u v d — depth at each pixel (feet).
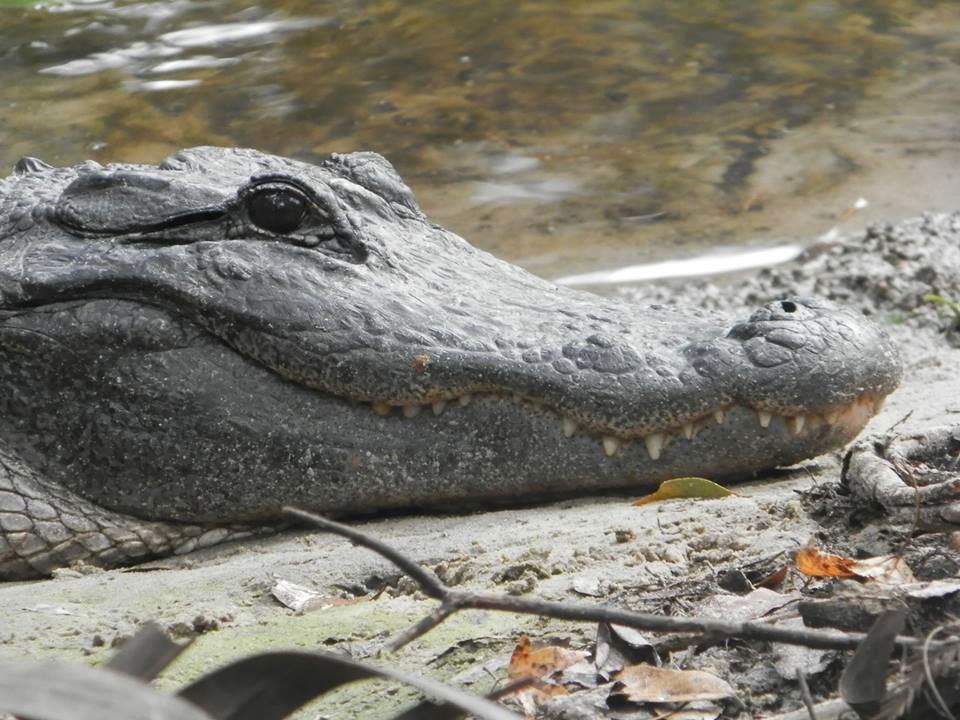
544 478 32.35
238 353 33.14
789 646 19.85
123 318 33.27
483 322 32.40
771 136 71.51
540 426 31.96
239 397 33.12
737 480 32.73
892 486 25.14
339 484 33.01
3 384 34.09
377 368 31.73
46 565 33.76
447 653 21.80
